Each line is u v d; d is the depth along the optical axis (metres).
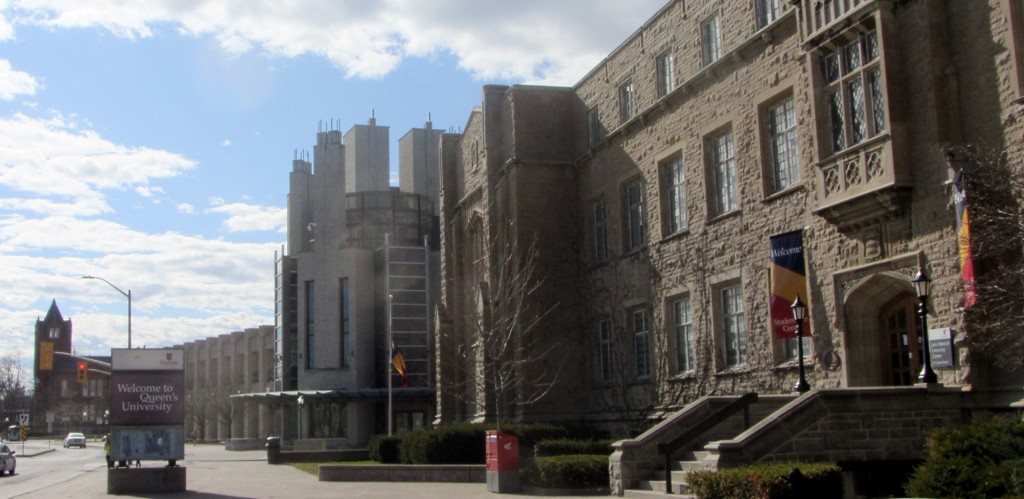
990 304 16.53
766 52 24.69
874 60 19.53
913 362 19.84
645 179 30.83
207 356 99.88
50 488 28.28
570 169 35.75
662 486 19.05
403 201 69.12
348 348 64.62
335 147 67.31
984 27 17.81
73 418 145.38
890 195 18.86
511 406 34.62
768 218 24.34
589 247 34.50
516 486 21.73
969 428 14.88
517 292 34.28
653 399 29.84
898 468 17.41
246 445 70.75
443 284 43.97
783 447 17.36
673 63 29.62
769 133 24.77
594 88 34.59
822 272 21.84
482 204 39.31
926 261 18.52
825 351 21.64
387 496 21.47
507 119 36.44
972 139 17.97
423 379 63.62
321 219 66.88
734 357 26.28
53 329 153.12
